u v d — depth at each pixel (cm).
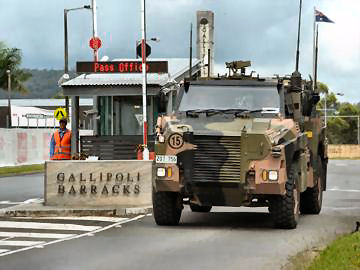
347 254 2062
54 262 2167
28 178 6334
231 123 2955
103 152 6294
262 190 2830
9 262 2170
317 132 3425
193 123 2969
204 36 8625
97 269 2048
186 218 3331
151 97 6481
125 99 6556
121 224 3111
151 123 6494
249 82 3122
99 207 3562
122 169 3662
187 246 2477
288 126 2970
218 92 3114
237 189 2844
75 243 2558
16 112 13638
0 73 16588
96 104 6606
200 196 2897
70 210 3450
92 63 6312
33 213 3447
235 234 2784
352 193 4816
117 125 6562
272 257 2245
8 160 7981
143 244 2528
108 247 2459
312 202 3488
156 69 6162
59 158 4159
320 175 3544
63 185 3656
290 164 2912
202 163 2858
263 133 2839
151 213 3506
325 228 2969
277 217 2919
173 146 2872
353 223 3139
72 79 6412
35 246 2491
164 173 2872
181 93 3128
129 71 6256
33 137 8588
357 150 19050
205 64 7231
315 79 3728
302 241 2584
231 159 2844
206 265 2106
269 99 3084
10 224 3122
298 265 2022
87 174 3656
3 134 7881
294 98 3183
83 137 6334
